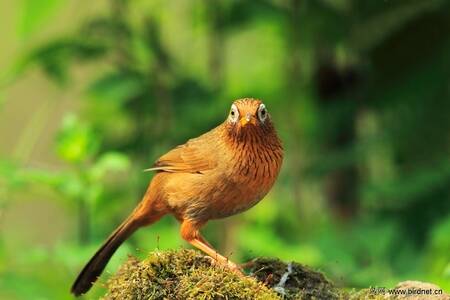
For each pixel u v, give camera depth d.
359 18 14.17
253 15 14.26
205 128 13.66
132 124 14.26
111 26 13.38
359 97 14.30
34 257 11.12
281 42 14.95
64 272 11.69
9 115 18.12
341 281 10.20
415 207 13.15
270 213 14.61
